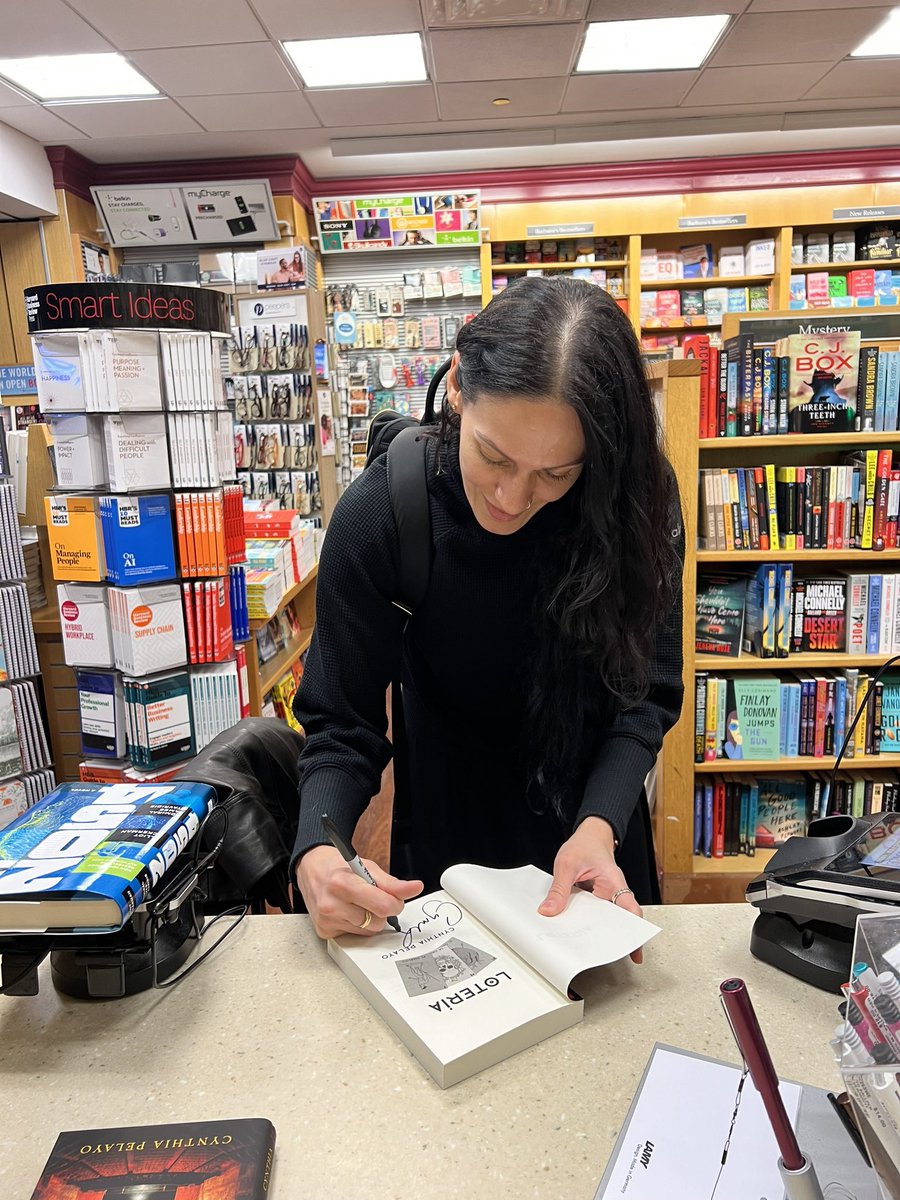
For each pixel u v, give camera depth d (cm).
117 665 250
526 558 103
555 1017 76
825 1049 74
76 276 551
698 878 257
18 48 395
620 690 109
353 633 107
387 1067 73
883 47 436
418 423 116
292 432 563
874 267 628
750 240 636
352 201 609
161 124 499
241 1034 79
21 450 311
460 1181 62
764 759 256
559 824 127
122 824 90
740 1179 60
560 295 82
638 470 90
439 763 129
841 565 268
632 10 384
